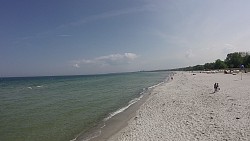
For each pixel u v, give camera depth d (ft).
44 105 87.51
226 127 40.50
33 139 43.19
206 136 36.58
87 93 129.29
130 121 54.29
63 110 73.97
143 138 39.01
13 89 194.59
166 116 55.06
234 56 415.64
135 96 107.24
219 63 453.99
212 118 48.06
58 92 145.38
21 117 64.44
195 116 51.72
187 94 94.17
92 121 56.80
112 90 143.23
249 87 102.12
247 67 338.75
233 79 165.68
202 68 629.10
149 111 64.44
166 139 36.94
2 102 100.94
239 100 67.21
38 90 172.04
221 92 89.71
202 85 130.11
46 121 58.23
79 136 44.34
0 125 55.16
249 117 46.14
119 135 43.09
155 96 97.35
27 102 98.84
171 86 143.43
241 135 35.60
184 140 35.55
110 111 70.03
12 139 43.57
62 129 49.90
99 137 43.11
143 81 250.37
